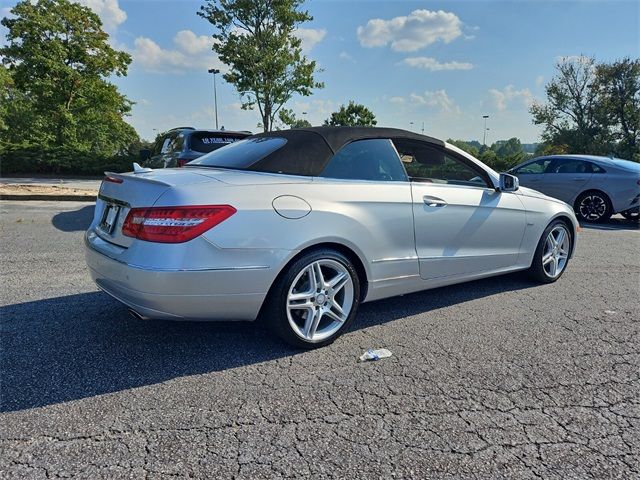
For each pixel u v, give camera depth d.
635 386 2.70
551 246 4.76
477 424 2.29
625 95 34.38
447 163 3.85
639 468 2.00
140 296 2.56
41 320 3.41
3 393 2.43
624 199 9.16
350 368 2.83
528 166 10.73
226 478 1.88
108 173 3.26
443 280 3.76
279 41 18.55
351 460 2.00
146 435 2.13
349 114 35.34
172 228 2.51
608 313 3.90
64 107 24.27
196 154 7.62
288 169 3.04
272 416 2.31
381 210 3.24
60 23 23.42
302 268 2.90
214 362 2.85
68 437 2.10
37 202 9.96
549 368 2.89
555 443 2.15
